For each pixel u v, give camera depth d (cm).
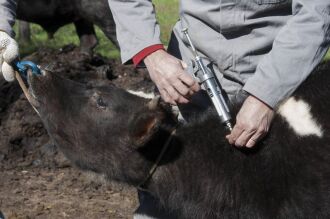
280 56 471
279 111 519
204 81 504
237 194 512
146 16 523
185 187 519
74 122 527
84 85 536
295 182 502
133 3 525
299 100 520
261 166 509
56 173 864
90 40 1205
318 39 469
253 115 478
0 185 826
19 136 916
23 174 857
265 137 511
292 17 480
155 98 512
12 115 940
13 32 550
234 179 512
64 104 529
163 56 506
